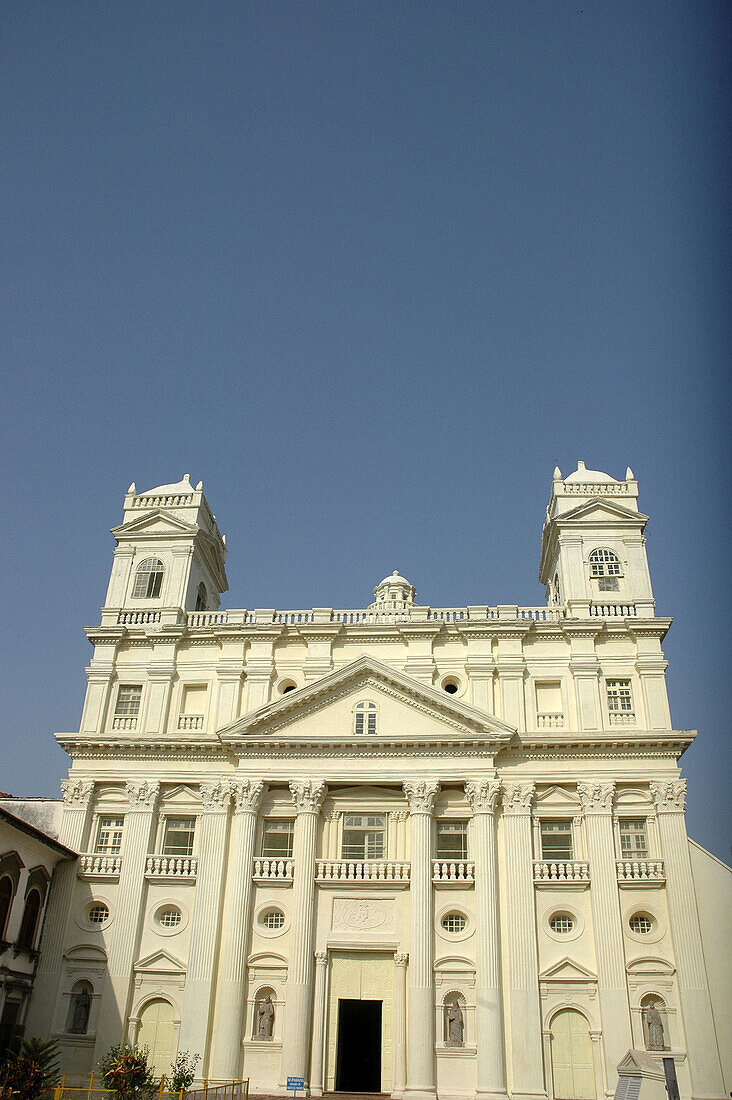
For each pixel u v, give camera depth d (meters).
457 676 45.41
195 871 42.38
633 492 50.78
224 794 43.34
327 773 42.88
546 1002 38.16
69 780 44.78
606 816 41.06
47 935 41.47
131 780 44.34
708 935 38.41
